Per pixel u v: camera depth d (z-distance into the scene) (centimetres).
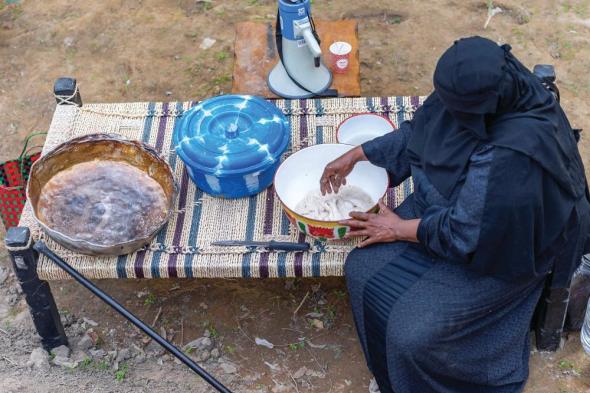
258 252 292
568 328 316
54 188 309
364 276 276
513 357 280
